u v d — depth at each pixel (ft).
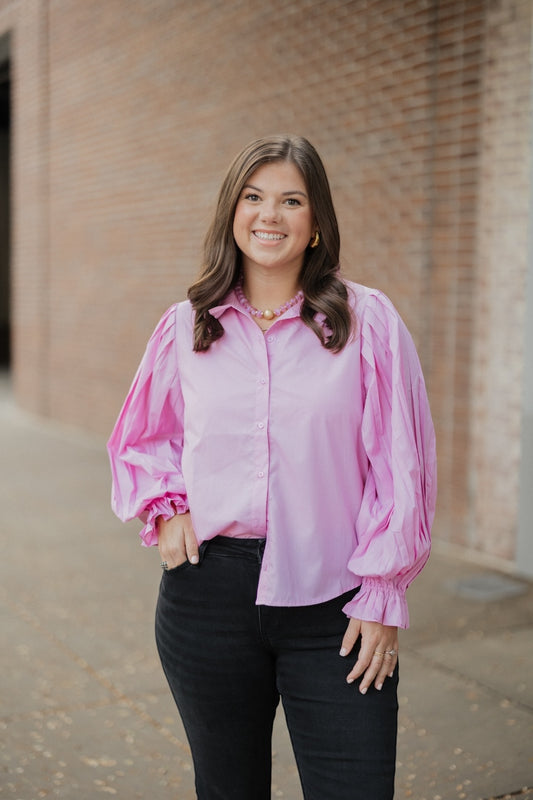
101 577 16.71
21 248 37.68
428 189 17.89
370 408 5.74
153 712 11.10
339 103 19.95
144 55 27.73
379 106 18.86
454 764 9.87
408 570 5.66
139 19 27.89
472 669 12.37
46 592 15.79
